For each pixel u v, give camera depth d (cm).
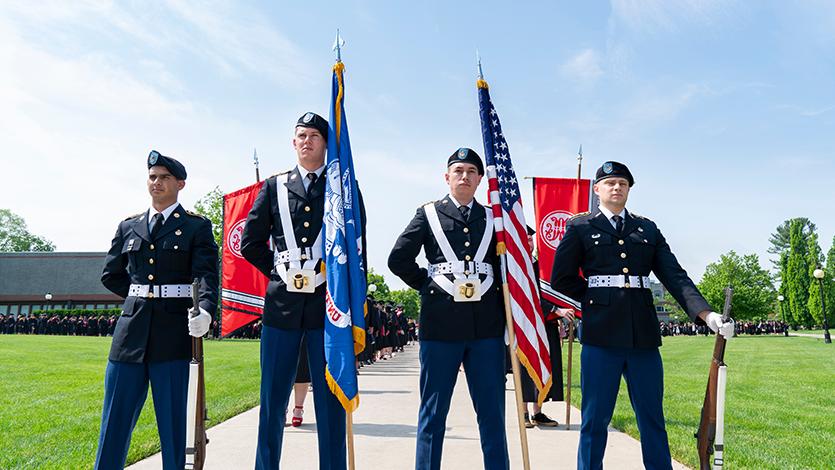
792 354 2325
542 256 754
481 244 467
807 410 854
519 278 455
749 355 2259
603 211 479
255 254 447
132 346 402
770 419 774
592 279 457
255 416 773
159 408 404
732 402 932
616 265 449
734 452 578
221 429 684
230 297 825
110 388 402
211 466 525
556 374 743
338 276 414
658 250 463
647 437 431
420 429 446
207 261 427
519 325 443
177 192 446
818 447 605
